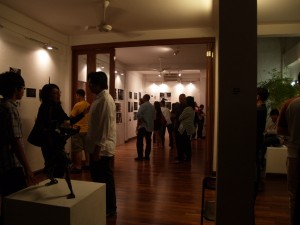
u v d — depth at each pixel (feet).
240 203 4.69
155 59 26.30
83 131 15.16
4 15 12.62
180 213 9.81
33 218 5.31
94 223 6.01
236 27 4.66
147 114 19.33
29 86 14.47
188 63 28.53
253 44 4.64
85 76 18.13
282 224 9.02
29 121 14.43
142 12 13.32
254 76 4.63
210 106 15.44
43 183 6.54
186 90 39.11
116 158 20.30
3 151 5.81
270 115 16.12
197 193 12.10
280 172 15.33
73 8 13.06
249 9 4.65
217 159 4.80
